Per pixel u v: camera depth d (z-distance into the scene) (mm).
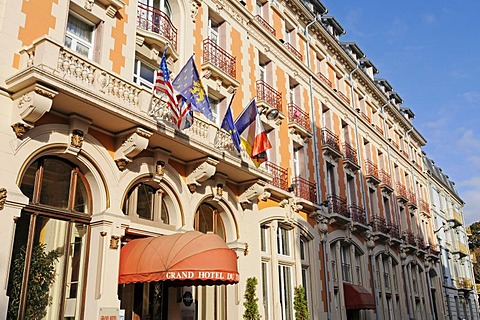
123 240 10891
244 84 16719
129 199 11320
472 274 47344
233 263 10391
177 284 12172
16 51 9297
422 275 31359
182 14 14492
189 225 12422
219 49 15594
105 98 9609
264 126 17562
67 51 9211
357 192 23984
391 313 24781
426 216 36000
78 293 9805
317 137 21281
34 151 9109
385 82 33531
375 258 24453
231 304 13523
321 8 25219
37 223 9312
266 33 18781
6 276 8125
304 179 19031
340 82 26078
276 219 16438
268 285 15500
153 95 11133
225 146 13438
